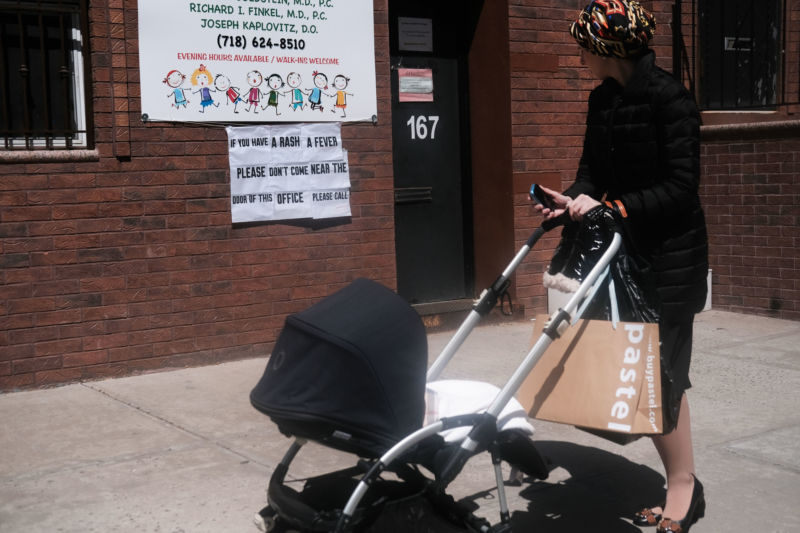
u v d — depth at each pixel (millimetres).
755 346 6840
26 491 4062
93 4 5797
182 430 4945
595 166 3752
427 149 7664
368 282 3109
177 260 6172
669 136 3391
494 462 3061
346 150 6734
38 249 5723
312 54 6523
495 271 7793
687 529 3488
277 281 6551
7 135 5746
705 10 8586
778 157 7680
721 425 4973
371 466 2859
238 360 6453
